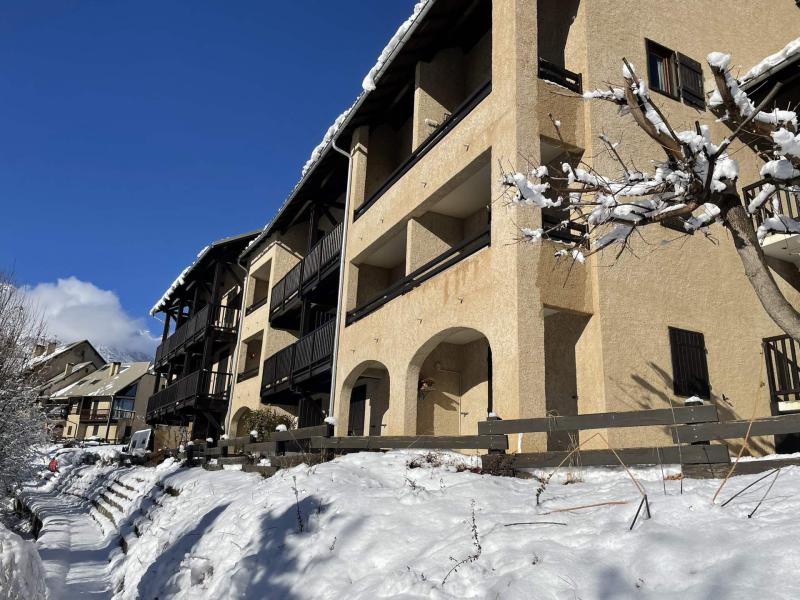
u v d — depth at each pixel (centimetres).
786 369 1016
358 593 441
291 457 1012
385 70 1351
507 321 852
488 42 1302
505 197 892
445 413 1236
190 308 3183
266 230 2117
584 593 341
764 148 1149
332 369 1447
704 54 1178
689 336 960
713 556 340
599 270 899
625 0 1084
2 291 1855
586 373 884
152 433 2806
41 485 2892
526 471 676
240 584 553
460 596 385
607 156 957
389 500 597
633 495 488
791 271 1126
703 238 1038
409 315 1140
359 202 1545
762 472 506
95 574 1031
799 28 1366
